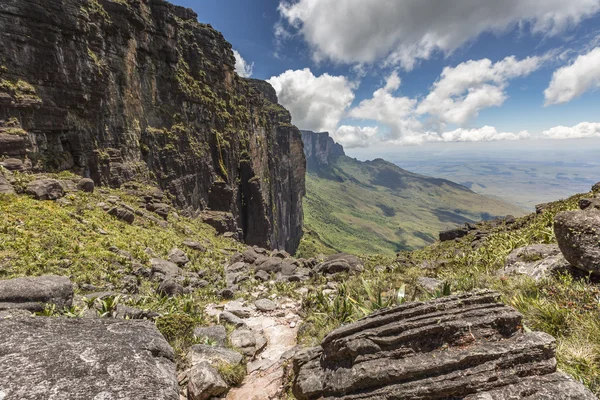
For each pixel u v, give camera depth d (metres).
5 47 24.19
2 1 24.09
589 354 3.92
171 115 48.09
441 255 22.92
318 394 4.07
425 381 3.25
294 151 189.00
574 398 2.76
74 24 28.48
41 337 3.12
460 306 3.99
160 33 45.34
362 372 3.62
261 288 16.75
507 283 7.23
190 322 8.88
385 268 16.39
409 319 3.95
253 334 9.66
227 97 70.69
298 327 10.24
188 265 20.72
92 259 14.65
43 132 26.19
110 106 34.47
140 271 15.61
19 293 6.80
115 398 2.45
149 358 3.16
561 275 6.60
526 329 3.80
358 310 8.16
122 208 25.05
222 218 53.94
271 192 115.12
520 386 2.98
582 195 20.77
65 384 2.50
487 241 21.98
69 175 27.11
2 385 2.37
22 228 15.14
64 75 27.91
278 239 124.00
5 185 18.83
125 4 36.81
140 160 39.59
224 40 72.44
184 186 48.78
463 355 3.31
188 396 6.19
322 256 26.25
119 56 36.34
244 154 78.50
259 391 6.39
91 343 3.16
